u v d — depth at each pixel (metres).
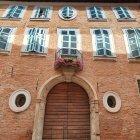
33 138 9.04
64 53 11.76
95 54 11.83
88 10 15.44
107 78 10.92
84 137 9.73
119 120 9.72
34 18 14.15
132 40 12.66
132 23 14.15
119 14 15.11
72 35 12.89
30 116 9.60
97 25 13.91
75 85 11.10
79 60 11.10
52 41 12.45
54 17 14.54
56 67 10.96
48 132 9.77
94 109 9.91
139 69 11.36
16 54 11.58
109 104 10.32
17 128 9.33
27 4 16.05
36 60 11.37
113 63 11.53
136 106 10.13
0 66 11.04
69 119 10.17
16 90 10.27
